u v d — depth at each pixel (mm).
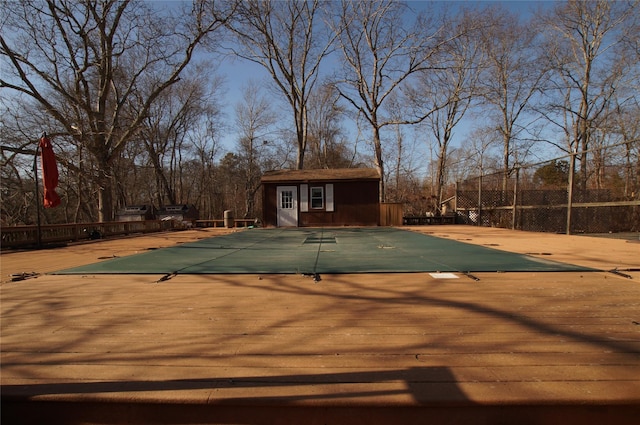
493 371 1847
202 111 30734
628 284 3652
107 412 1724
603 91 20844
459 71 22234
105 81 14672
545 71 22125
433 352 2076
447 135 24297
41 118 14789
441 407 1623
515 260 5117
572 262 4914
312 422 1670
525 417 1638
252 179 32844
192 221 16562
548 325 2473
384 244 7625
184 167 36000
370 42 18984
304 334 2377
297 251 6574
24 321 2701
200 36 14789
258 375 1843
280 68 20406
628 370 1840
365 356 2037
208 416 1690
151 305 3074
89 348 2201
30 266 5238
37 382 1815
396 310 2852
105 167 14492
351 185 15273
